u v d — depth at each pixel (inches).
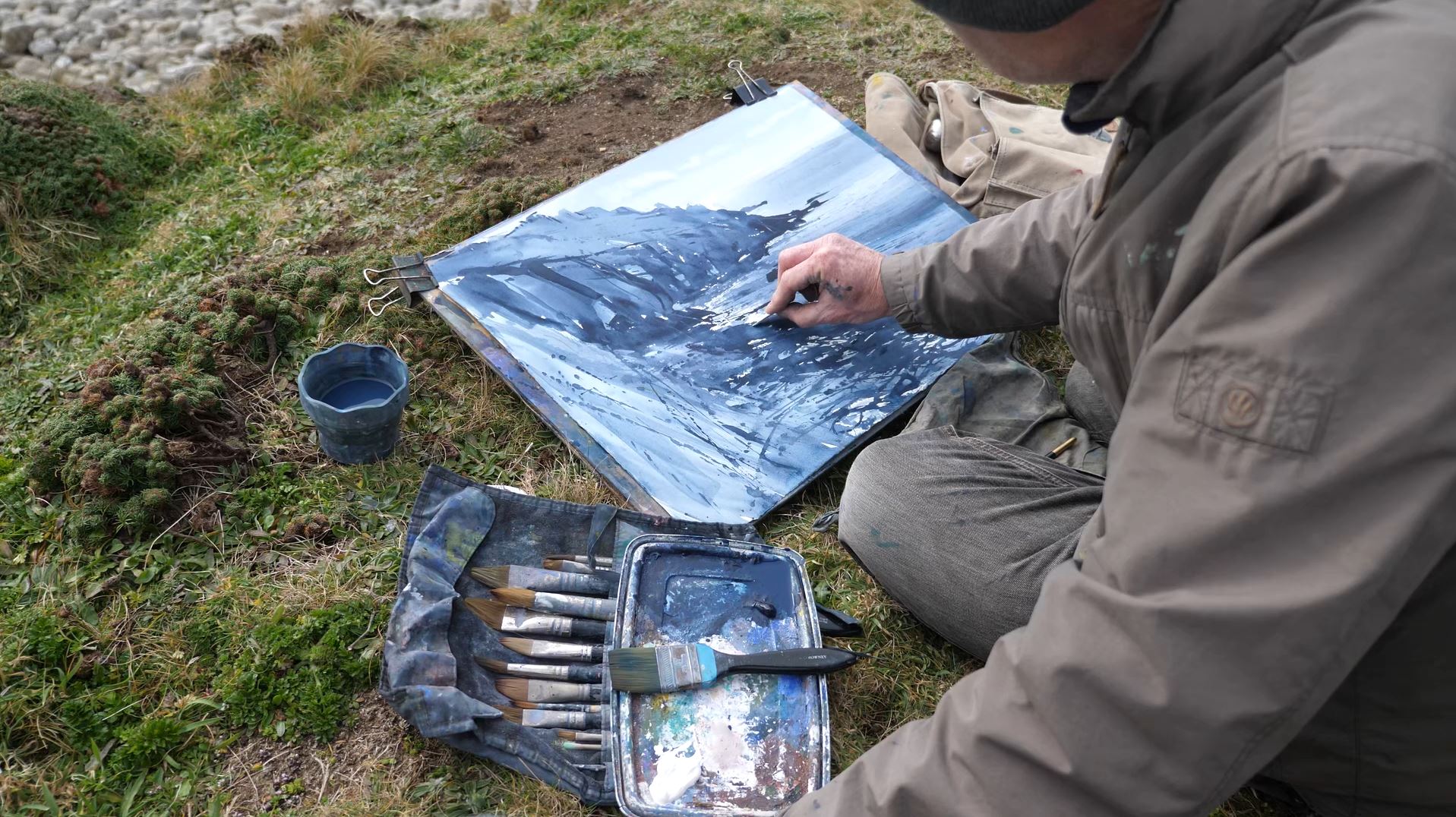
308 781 73.1
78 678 79.0
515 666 75.9
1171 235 45.2
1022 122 130.0
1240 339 37.2
